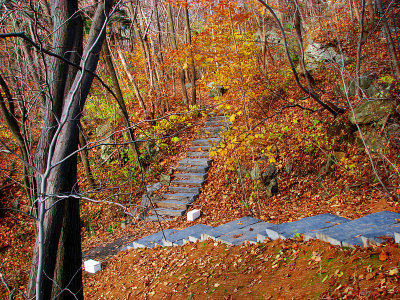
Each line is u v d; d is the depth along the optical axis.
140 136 12.59
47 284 2.91
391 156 7.23
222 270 5.19
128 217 10.45
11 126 7.25
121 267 7.36
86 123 14.95
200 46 10.55
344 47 12.91
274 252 4.89
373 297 2.91
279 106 11.60
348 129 8.59
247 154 9.88
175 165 11.85
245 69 8.30
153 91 14.44
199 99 15.52
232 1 8.99
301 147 9.39
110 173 11.33
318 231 4.59
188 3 13.54
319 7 15.56
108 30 15.22
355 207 6.30
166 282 5.72
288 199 8.37
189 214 9.05
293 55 14.34
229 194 9.71
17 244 11.87
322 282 3.61
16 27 5.61
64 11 3.39
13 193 13.20
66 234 4.09
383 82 9.23
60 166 3.05
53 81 3.28
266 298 3.93
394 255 3.35
